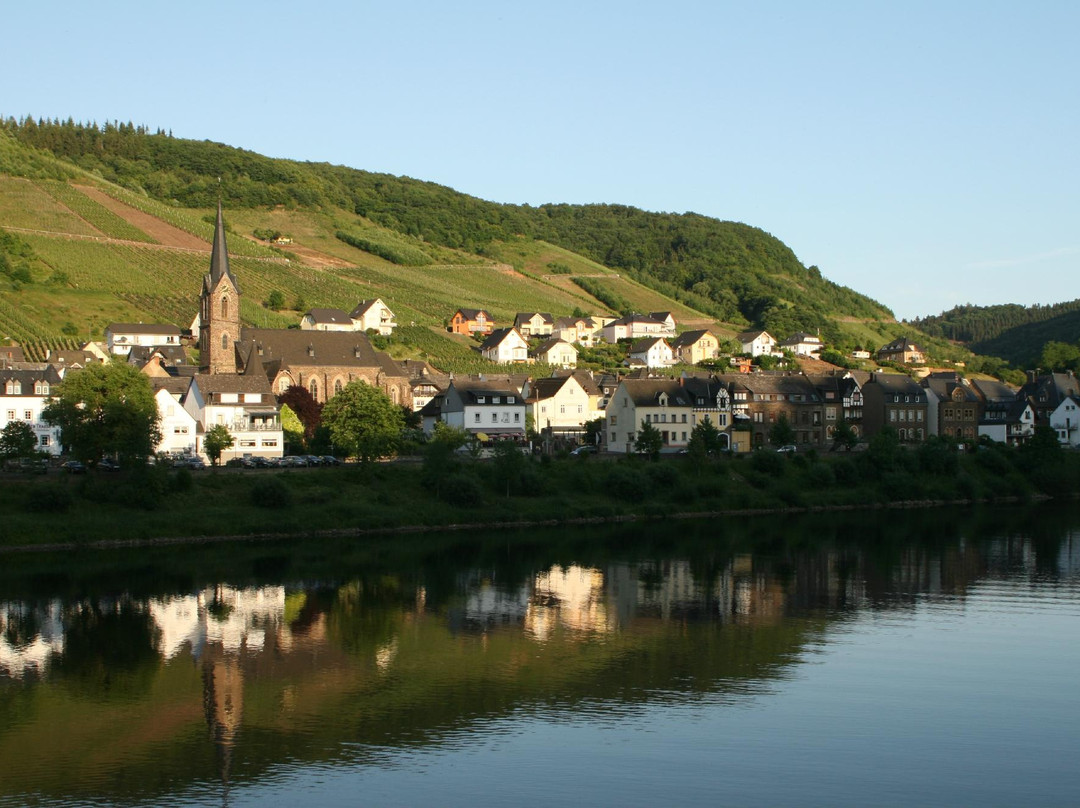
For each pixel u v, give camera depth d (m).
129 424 116.44
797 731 57.78
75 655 72.06
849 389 190.62
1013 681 66.06
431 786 51.19
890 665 69.62
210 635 77.00
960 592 90.94
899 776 52.00
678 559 106.19
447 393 178.12
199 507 118.69
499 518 127.38
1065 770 52.75
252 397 153.75
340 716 60.59
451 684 65.88
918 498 150.62
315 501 123.44
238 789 51.03
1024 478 161.00
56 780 52.09
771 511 140.75
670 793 50.22
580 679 66.88
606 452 168.62
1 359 179.25
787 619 81.56
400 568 100.81
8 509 111.31
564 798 49.81
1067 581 95.50
